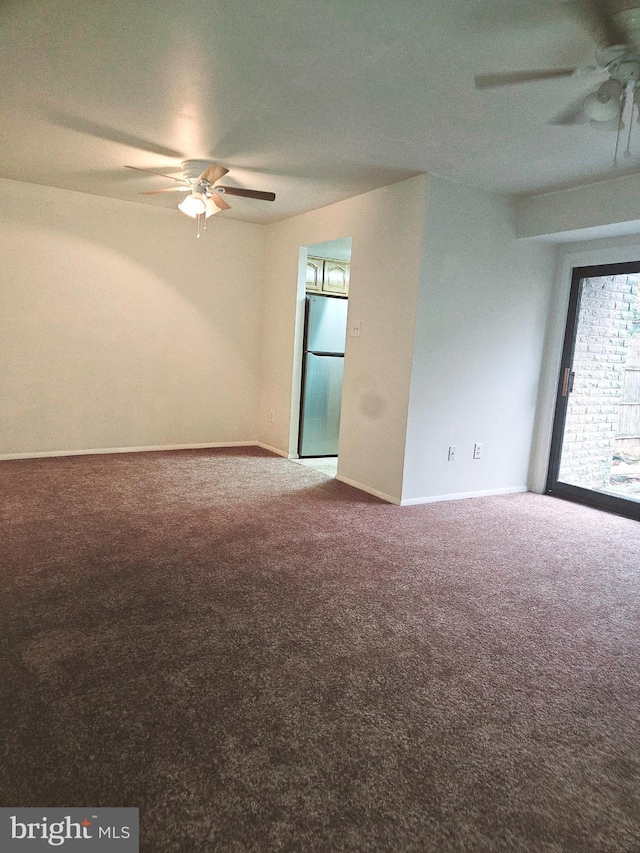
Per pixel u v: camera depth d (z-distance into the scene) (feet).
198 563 9.64
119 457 17.03
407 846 4.48
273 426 19.26
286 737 5.60
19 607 7.85
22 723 5.60
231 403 19.57
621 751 5.71
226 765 5.19
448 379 13.85
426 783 5.13
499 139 10.23
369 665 6.93
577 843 4.60
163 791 4.87
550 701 6.45
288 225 17.94
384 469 14.15
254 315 19.52
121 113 9.89
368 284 14.47
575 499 15.19
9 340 15.58
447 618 8.24
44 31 7.28
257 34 7.13
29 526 10.94
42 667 6.51
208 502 13.12
